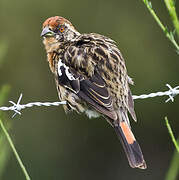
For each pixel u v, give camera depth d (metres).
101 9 17.95
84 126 17.73
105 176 18.05
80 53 7.88
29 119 17.14
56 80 8.35
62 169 17.33
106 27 17.95
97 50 7.82
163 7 17.81
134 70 17.56
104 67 7.63
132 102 7.50
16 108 7.24
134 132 17.84
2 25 17.66
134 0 17.84
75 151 17.70
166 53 17.53
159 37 17.66
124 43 17.81
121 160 18.16
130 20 17.88
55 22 8.73
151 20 17.77
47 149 17.19
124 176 18.22
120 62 7.75
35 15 17.72
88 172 17.98
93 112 7.96
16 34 17.66
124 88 7.55
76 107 7.98
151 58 17.58
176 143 4.91
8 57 17.44
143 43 17.70
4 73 17.38
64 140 17.45
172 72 17.41
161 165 17.98
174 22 4.57
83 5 17.94
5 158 5.35
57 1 17.81
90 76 7.63
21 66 17.53
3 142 5.37
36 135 17.08
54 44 8.62
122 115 7.34
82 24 17.97
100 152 18.00
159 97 17.38
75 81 7.75
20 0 17.69
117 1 17.95
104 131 17.91
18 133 16.83
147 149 17.98
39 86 17.48
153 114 17.53
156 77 17.44
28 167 16.75
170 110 17.47
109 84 7.50
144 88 17.41
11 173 15.46
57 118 17.38
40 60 17.59
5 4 17.66
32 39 17.69
